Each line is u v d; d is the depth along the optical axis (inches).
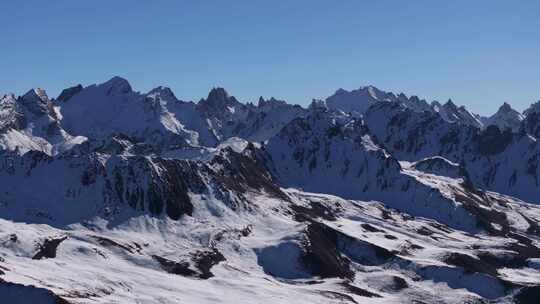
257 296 5418.3
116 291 4854.8
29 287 3558.1
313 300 5551.2
